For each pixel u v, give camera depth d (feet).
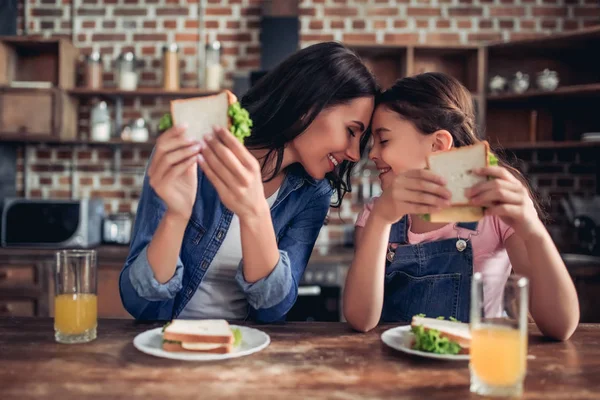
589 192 10.82
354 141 3.96
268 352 2.86
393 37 10.94
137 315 3.68
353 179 10.92
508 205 2.94
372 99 3.96
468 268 4.15
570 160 10.82
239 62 11.11
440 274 4.20
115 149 11.03
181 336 2.77
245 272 3.42
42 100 10.00
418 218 4.43
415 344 2.93
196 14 11.12
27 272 9.24
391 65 10.77
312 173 4.05
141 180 11.18
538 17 10.87
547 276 3.13
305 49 4.04
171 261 3.39
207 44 10.39
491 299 4.13
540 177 10.88
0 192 10.36
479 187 2.93
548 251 3.12
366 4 10.94
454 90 4.22
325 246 10.73
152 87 11.12
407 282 4.27
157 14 11.11
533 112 10.37
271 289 3.40
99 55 10.43
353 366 2.65
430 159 3.04
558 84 10.66
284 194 4.25
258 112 4.09
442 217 3.09
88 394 2.25
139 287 3.40
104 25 11.12
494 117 10.81
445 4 10.93
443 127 3.95
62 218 9.52
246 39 11.11
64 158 11.15
